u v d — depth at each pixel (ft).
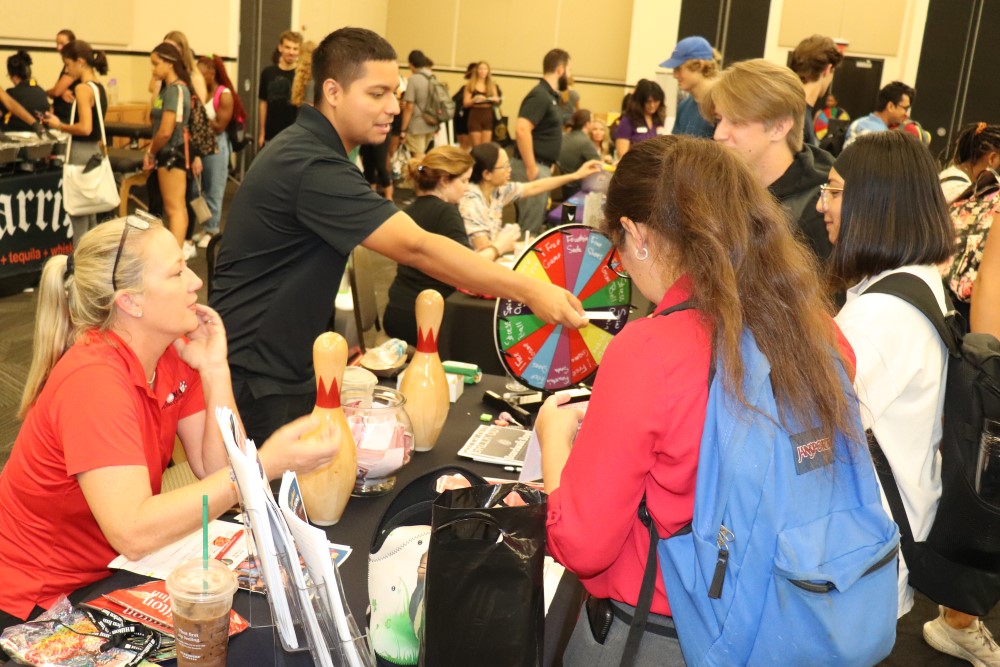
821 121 26.40
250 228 7.09
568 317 6.33
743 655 3.59
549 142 21.09
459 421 7.27
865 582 3.65
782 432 3.54
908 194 5.44
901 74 36.88
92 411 4.69
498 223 14.35
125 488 4.61
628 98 25.50
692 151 3.83
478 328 11.62
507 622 3.60
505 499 3.82
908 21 36.35
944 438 5.50
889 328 5.17
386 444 5.61
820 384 3.63
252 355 7.27
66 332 5.11
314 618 3.53
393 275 22.44
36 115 24.50
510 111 46.26
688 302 3.70
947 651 8.79
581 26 44.37
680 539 3.68
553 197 22.63
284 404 7.32
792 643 3.55
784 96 7.70
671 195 3.75
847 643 3.58
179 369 5.68
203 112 21.57
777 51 37.65
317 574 3.44
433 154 12.12
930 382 5.28
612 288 6.87
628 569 3.93
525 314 6.79
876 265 5.52
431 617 3.61
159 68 20.85
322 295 7.29
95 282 4.94
